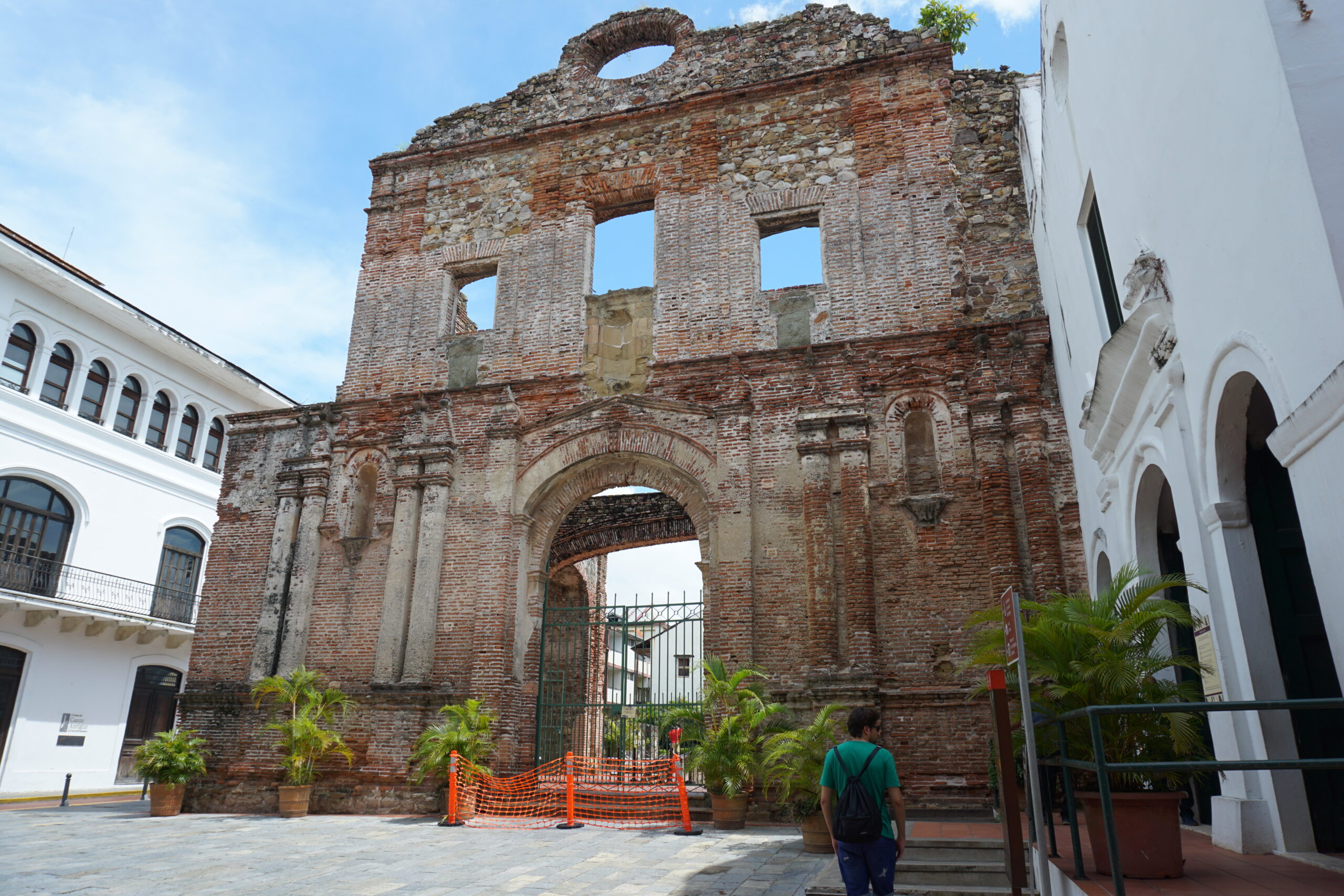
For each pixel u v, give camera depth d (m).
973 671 12.54
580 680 20.78
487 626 14.77
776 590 13.67
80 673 24.11
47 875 8.93
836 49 16.80
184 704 16.05
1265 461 6.91
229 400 29.88
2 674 22.23
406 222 18.42
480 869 9.02
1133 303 7.93
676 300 15.93
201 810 15.24
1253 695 6.27
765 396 14.77
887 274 15.01
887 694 12.73
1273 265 5.21
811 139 16.23
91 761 24.17
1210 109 5.94
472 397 16.42
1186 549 7.26
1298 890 4.89
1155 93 7.01
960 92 15.82
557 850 10.23
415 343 17.42
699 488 14.72
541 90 18.62
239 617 16.38
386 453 16.62
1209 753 7.81
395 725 14.59
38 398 23.42
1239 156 5.54
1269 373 5.39
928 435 14.23
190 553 28.12
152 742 15.15
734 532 14.05
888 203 15.42
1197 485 7.06
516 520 15.32
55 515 23.89
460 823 12.96
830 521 13.70
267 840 11.36
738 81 17.14
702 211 16.36
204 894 7.92
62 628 23.69
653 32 18.75
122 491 25.67
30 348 23.64
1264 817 6.26
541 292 16.91
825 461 14.02
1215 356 6.28
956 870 8.00
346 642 15.56
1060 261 11.77
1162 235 7.18
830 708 10.70
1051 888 6.01
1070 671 6.18
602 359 16.14
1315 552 4.99
